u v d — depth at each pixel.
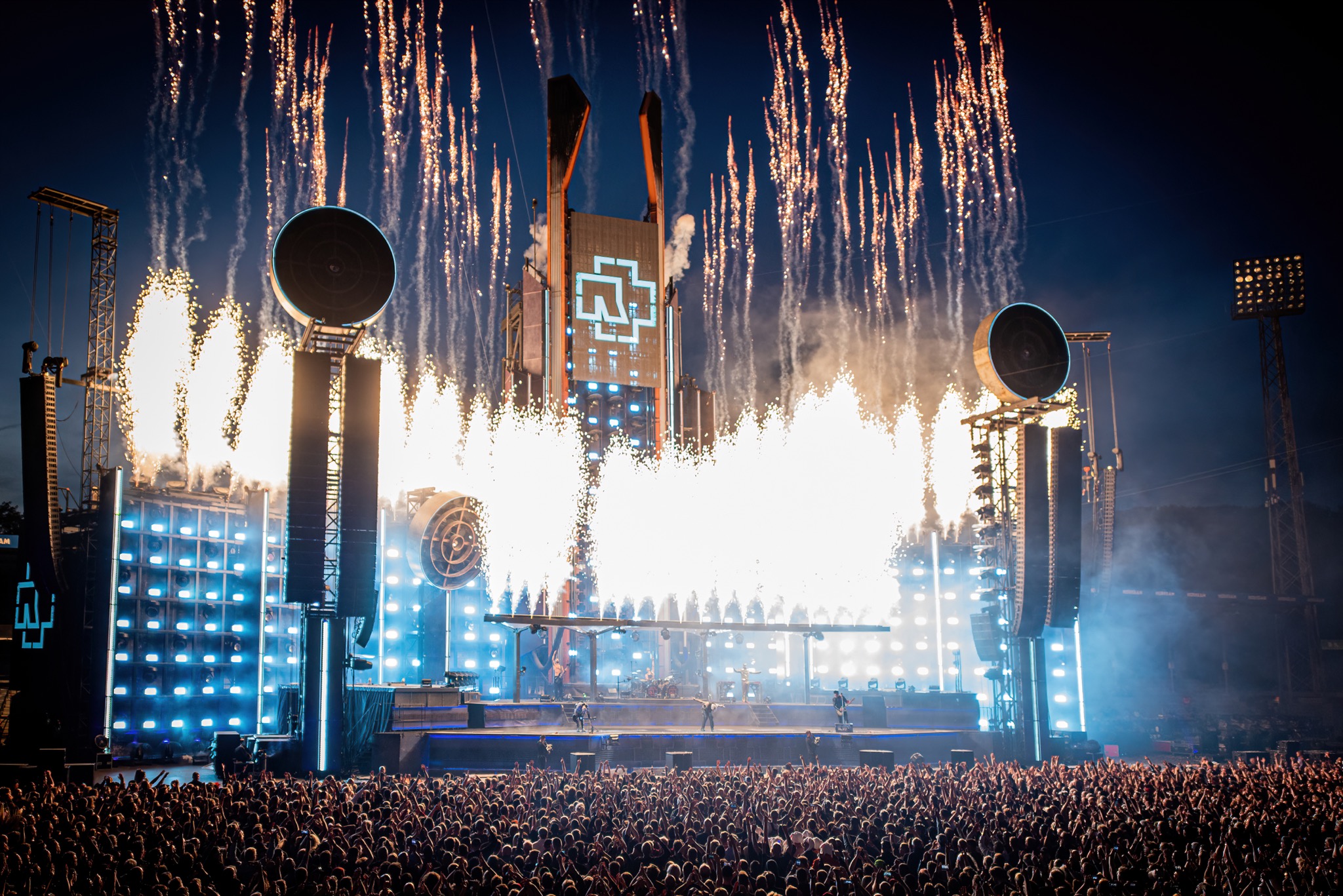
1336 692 106.50
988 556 70.44
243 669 68.88
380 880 21.27
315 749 52.44
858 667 100.56
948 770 46.41
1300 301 106.81
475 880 21.06
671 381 119.06
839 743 64.88
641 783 37.66
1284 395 107.62
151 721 64.44
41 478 59.00
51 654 60.69
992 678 70.25
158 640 66.00
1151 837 28.12
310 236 55.16
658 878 22.73
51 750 45.84
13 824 25.31
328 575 54.72
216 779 49.66
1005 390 66.31
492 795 33.62
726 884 21.55
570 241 117.56
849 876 22.39
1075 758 68.81
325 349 57.50
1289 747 70.12
